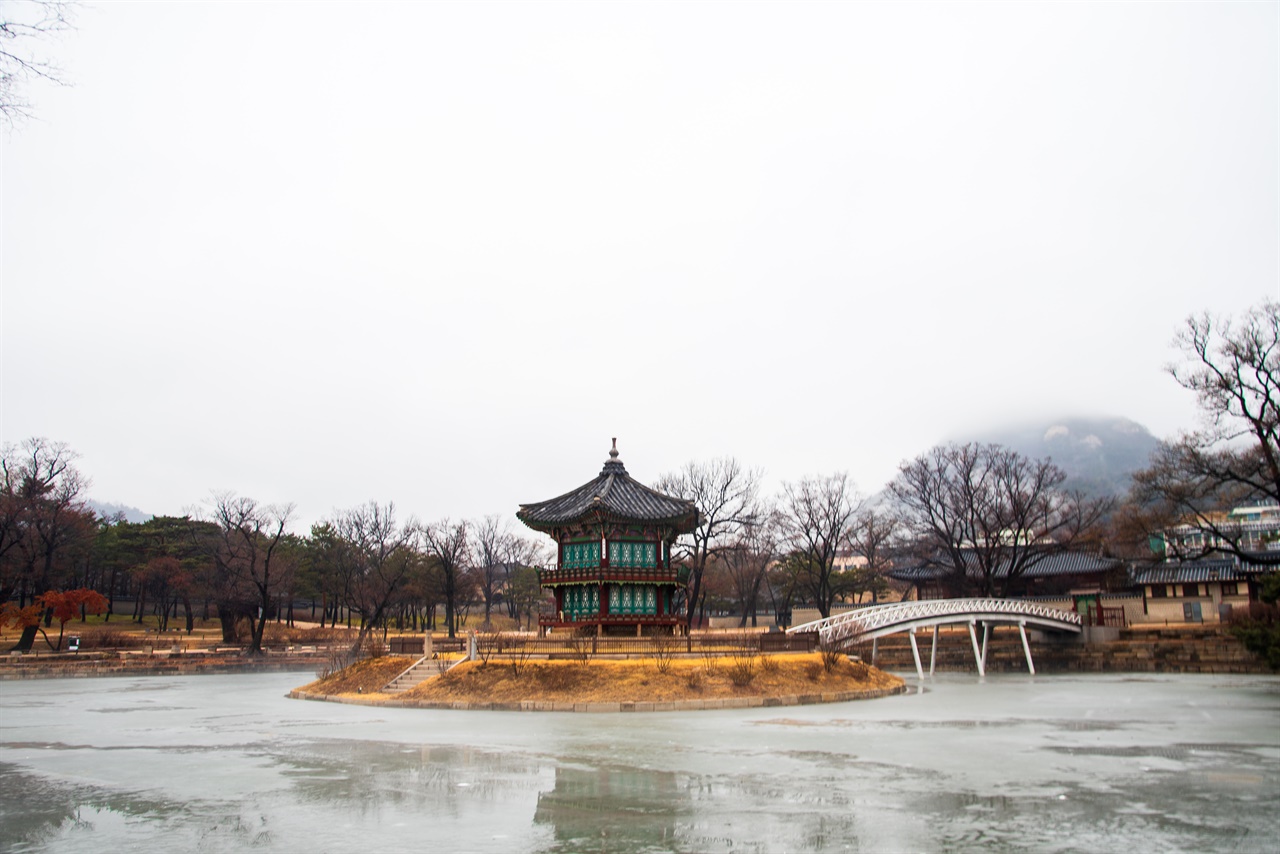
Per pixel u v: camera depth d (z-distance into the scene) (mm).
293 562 107688
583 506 58906
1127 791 22719
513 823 19688
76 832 19297
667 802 21609
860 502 109125
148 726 38812
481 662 48531
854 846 17625
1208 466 68938
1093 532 91938
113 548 117688
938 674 75250
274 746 31641
